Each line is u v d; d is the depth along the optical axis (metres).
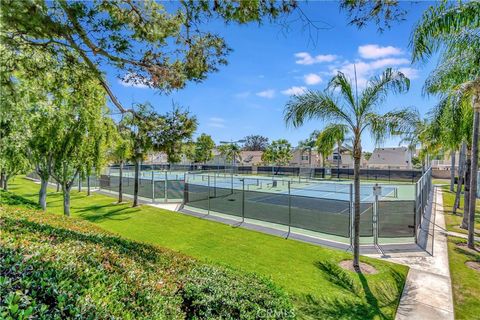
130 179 20.94
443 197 18.64
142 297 2.61
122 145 12.88
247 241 8.73
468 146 10.26
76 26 4.19
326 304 4.87
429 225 10.91
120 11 4.41
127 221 11.50
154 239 8.95
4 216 4.46
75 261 2.73
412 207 9.81
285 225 10.82
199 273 3.84
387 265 6.81
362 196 21.58
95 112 9.16
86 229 5.47
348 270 6.46
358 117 6.54
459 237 9.31
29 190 22.05
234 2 4.01
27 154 9.73
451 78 8.12
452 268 6.69
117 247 4.18
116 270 3.01
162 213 13.20
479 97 7.16
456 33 6.20
